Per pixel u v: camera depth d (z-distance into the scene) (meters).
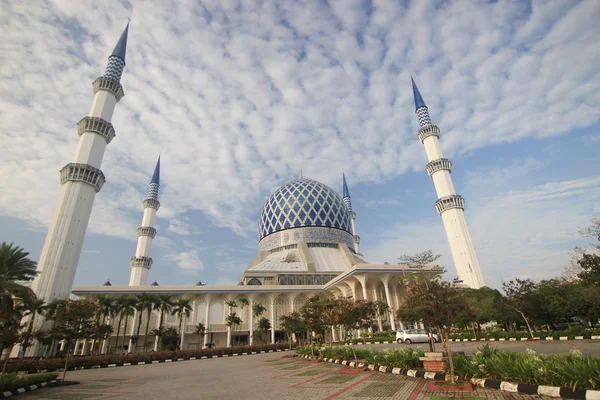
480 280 59.66
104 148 59.41
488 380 11.69
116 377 24.61
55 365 32.97
